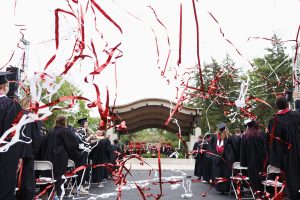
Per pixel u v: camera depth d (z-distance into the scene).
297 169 4.73
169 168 18.12
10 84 4.78
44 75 1.83
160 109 22.25
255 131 7.14
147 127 27.34
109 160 9.68
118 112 21.23
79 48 1.77
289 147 4.74
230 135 8.23
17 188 4.16
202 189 9.35
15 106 3.69
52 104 1.82
